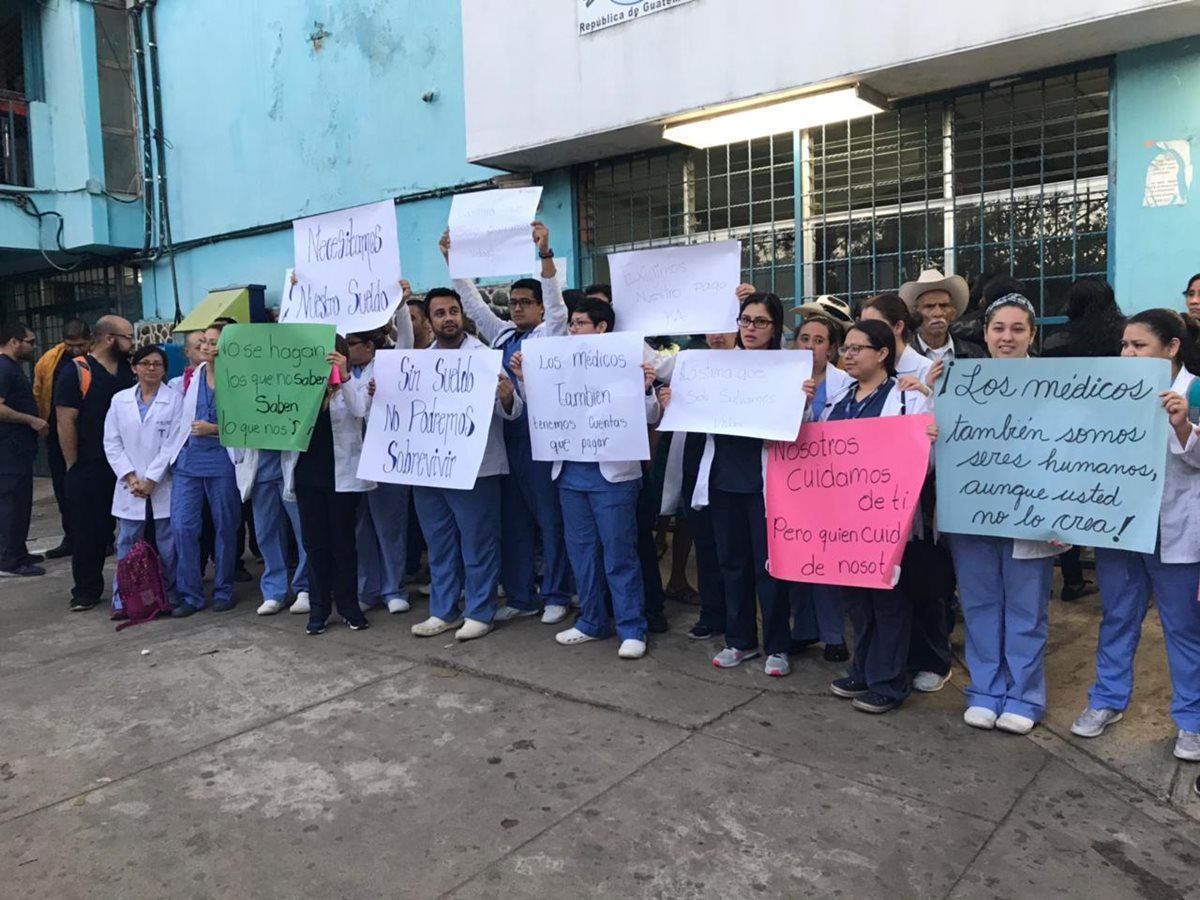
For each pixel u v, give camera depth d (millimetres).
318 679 4129
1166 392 2951
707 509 4371
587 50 6434
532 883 2520
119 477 5266
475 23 7035
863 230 6129
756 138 6531
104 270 11664
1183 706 3145
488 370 4402
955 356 4418
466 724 3572
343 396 4707
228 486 5289
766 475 3723
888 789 2965
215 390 4816
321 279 4762
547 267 4461
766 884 2480
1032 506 3191
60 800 3076
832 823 2768
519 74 6832
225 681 4148
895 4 5160
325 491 4738
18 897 2531
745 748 3289
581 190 7477
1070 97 5289
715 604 4488
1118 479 3062
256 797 3047
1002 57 5090
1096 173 5258
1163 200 5000
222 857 2697
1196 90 4836
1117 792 2928
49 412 7238
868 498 3449
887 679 3529
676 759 3215
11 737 3615
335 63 8781
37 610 5555
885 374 3633
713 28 5840
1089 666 3996
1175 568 3084
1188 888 2422
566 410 4238
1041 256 5484
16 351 6516
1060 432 3146
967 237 5734
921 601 3500
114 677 4262
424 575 5898
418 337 5352
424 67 8117
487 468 4531
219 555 5359
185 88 10227
